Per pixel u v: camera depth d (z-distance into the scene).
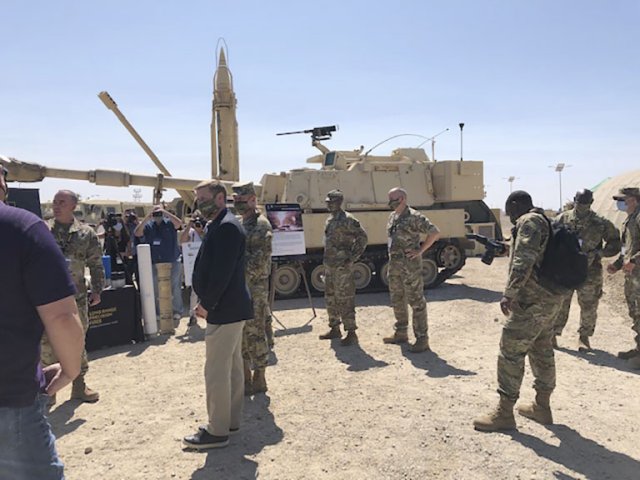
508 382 4.51
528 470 3.92
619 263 7.02
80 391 5.64
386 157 14.55
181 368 6.82
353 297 7.66
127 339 8.14
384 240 12.59
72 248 5.57
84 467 4.11
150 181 11.46
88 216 26.47
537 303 4.34
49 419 5.14
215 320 4.25
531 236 4.18
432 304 10.84
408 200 13.55
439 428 4.68
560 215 7.38
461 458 4.12
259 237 5.58
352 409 5.19
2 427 2.09
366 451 4.28
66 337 2.18
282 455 4.25
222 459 4.20
